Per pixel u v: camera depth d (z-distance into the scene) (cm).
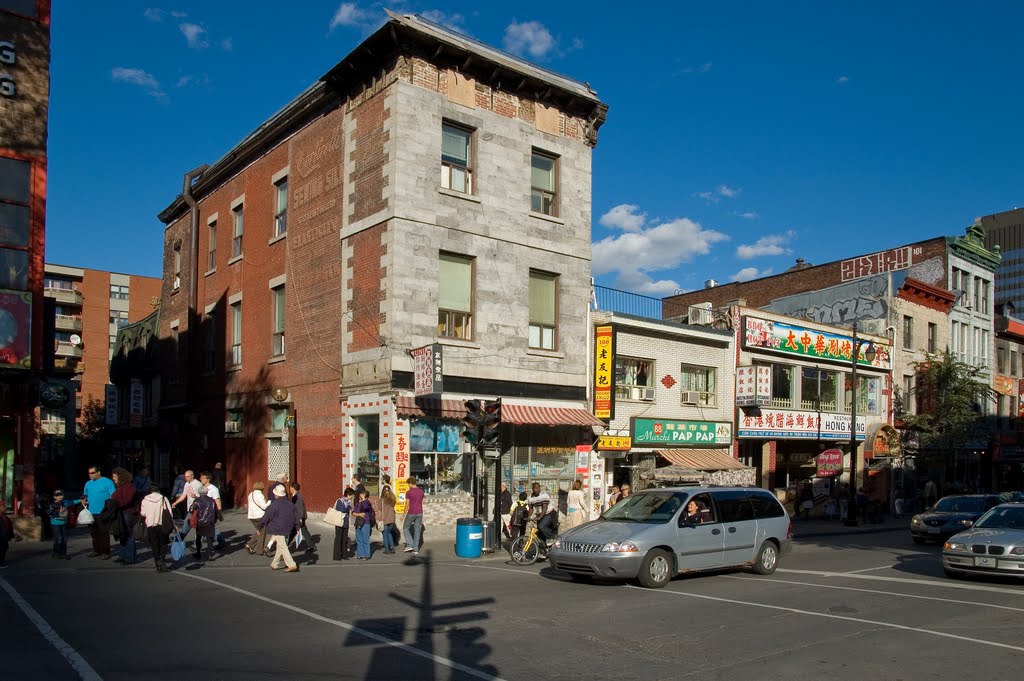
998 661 874
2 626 963
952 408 3888
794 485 3453
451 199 2184
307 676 767
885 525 3186
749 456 3112
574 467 2455
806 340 3353
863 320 3956
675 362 2805
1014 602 1259
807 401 3381
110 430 4088
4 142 1816
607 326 2492
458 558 1762
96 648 859
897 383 3897
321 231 2383
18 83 1841
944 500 2469
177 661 812
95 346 6812
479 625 1022
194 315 3116
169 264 3469
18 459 1853
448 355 2134
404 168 2097
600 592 1302
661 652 895
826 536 2683
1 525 1479
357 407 2152
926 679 801
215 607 1114
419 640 931
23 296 1795
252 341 2734
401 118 2103
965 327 4475
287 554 1501
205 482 1775
